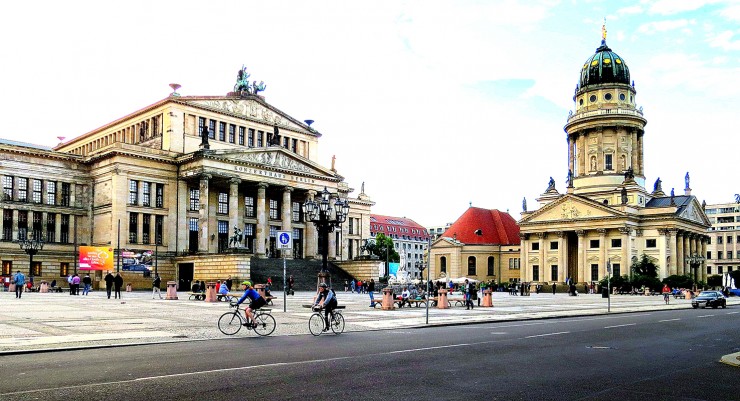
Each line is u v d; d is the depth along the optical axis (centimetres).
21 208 9269
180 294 7488
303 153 12038
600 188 14212
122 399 1365
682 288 12106
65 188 9812
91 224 9900
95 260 8419
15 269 9156
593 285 12719
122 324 3209
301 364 1923
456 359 2098
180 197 9850
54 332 2775
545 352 2348
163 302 5453
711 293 6825
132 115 10738
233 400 1368
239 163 9831
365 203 14338
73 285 7000
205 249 9431
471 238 16100
